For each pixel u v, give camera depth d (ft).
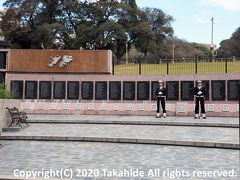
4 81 92.63
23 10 245.24
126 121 68.90
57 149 43.47
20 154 40.24
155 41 277.85
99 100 90.38
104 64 91.56
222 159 37.86
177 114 85.25
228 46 270.26
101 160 37.29
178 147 45.09
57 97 91.61
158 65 111.04
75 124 68.59
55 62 92.27
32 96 92.02
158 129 60.44
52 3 251.80
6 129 56.44
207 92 84.43
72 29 259.19
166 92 86.22
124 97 89.35
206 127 63.57
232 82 82.64
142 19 271.08
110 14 259.80
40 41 242.78
